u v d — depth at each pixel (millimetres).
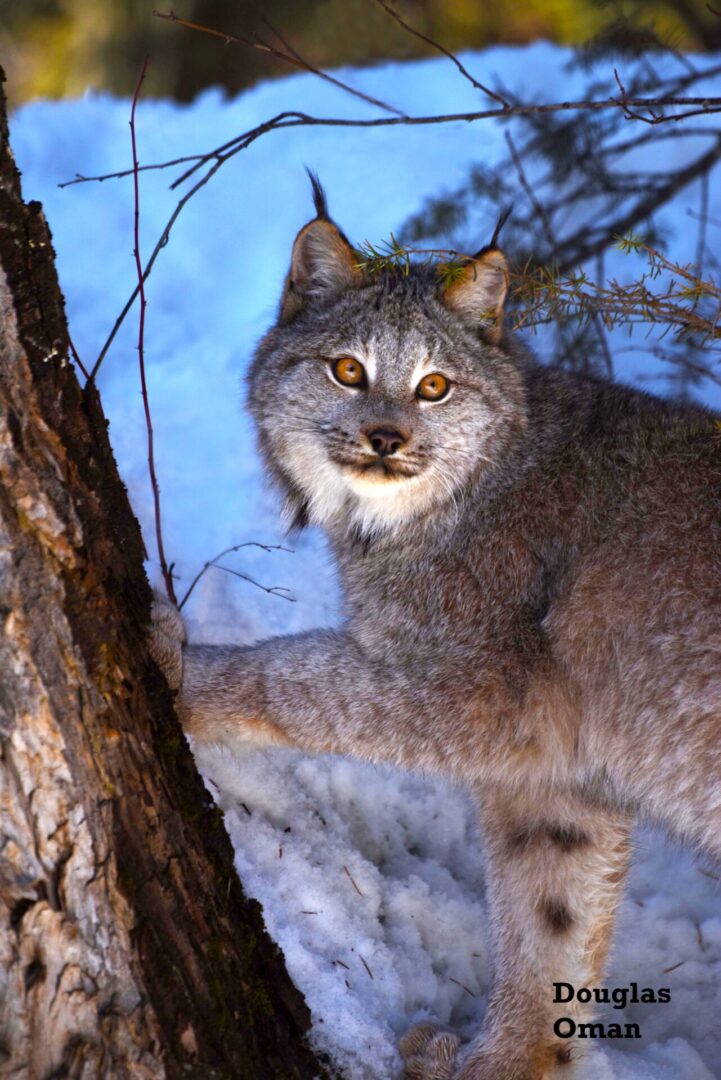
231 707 8531
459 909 9141
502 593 8102
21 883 5570
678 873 9969
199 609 9812
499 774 8250
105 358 12188
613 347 12734
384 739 8312
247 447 11172
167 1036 5758
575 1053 8312
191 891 6168
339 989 7773
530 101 13781
